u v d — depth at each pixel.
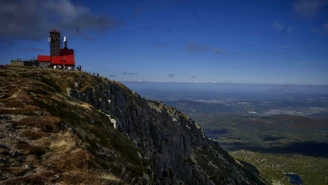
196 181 148.62
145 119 112.19
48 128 26.72
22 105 32.72
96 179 16.81
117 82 134.38
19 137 22.83
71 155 20.45
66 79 76.31
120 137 46.78
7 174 15.52
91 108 54.06
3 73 61.62
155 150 97.25
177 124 171.12
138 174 28.98
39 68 91.38
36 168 17.41
